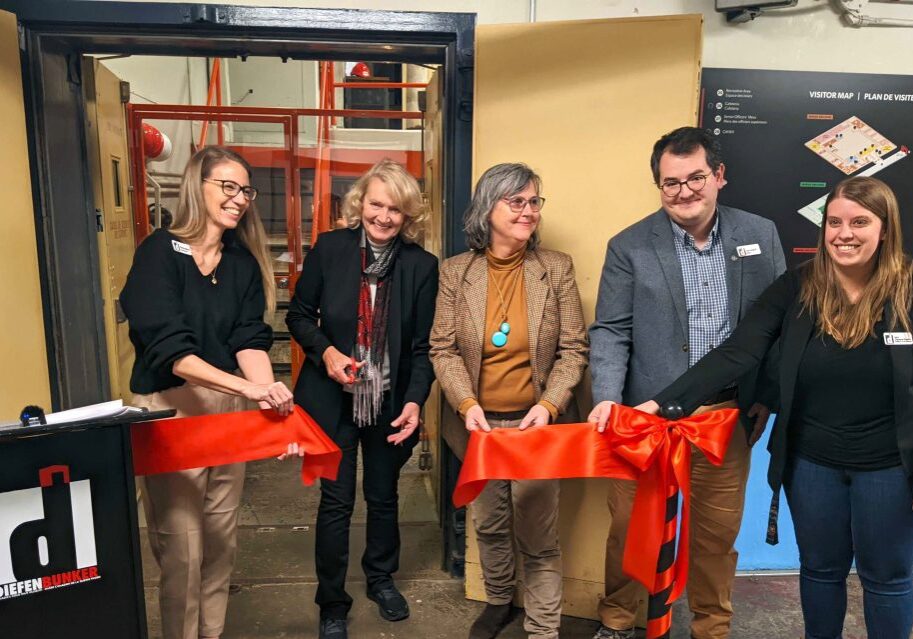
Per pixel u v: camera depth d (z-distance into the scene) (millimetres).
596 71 2160
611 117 2174
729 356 1688
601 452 1702
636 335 1890
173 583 1813
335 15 2270
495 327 1966
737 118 2408
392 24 2285
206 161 1768
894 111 2428
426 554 2826
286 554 2818
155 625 2281
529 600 2029
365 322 2107
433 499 3412
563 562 2383
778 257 1854
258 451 1771
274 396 1713
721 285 1816
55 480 1415
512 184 1860
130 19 2227
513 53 2203
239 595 2496
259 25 2250
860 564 1676
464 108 2350
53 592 1439
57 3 2201
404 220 2092
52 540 1427
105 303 2822
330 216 4008
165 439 1713
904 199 2477
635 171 2186
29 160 2291
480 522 2117
